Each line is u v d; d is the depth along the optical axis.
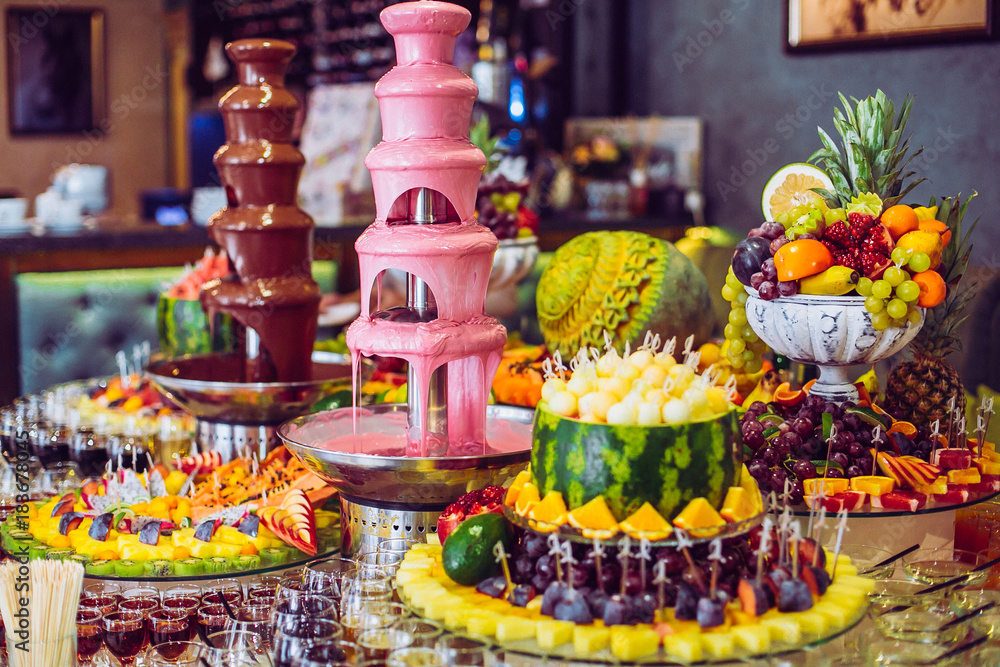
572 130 5.49
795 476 1.55
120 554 1.61
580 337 2.12
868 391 1.92
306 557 1.64
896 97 4.08
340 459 1.46
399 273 2.93
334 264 4.28
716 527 1.22
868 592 1.31
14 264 3.78
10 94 8.79
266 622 1.36
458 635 1.20
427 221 1.52
